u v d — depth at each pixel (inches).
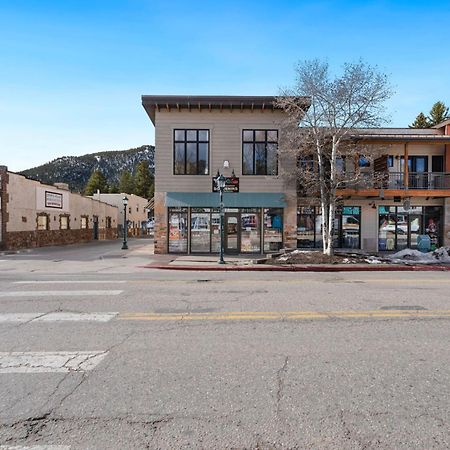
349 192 770.8
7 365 171.0
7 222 902.4
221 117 756.6
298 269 559.2
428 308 283.1
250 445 112.7
